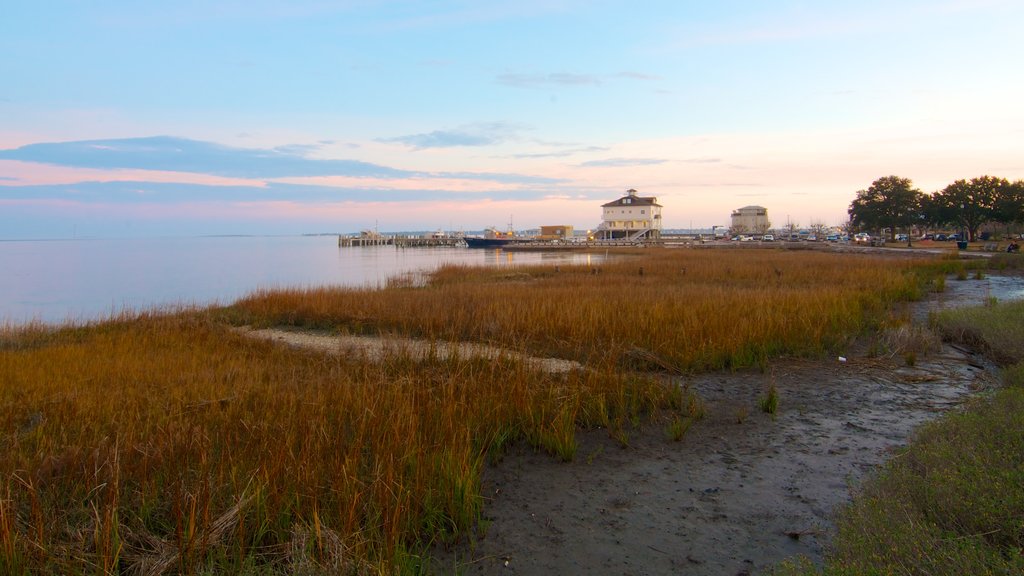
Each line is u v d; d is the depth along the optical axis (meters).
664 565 4.04
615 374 8.24
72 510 4.41
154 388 7.62
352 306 16.64
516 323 12.56
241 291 33.72
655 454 6.06
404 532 4.18
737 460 5.83
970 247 54.78
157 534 4.27
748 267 30.25
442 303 16.45
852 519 3.82
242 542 4.02
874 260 35.69
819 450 6.04
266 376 8.77
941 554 3.06
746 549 4.19
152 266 60.44
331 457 5.07
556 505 4.98
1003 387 7.61
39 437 5.83
